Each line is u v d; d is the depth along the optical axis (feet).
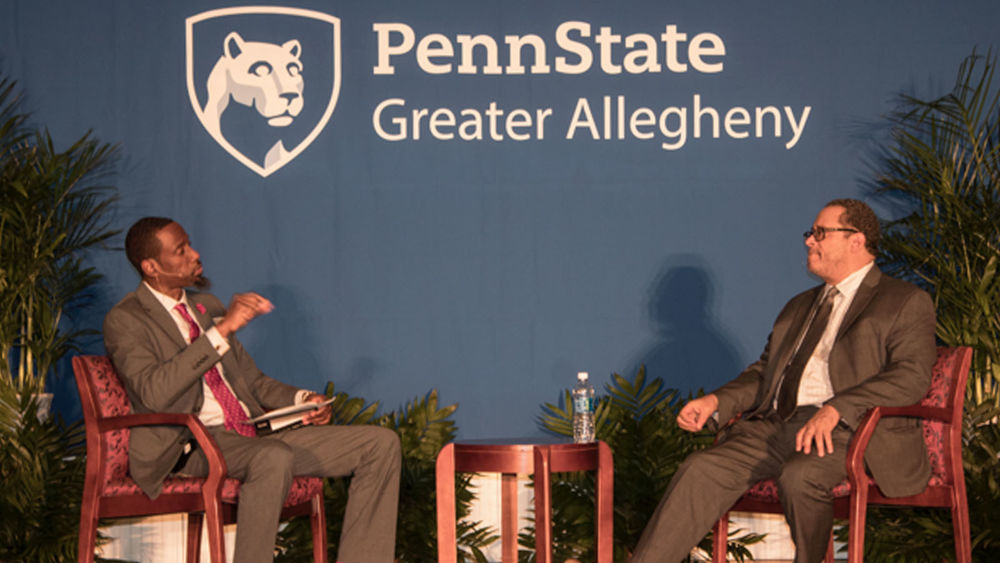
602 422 19.02
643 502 17.92
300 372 19.84
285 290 19.86
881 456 13.57
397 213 19.92
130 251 14.87
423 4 20.01
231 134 19.86
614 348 19.90
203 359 13.87
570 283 19.94
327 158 19.92
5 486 16.81
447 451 14.57
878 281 14.76
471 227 19.94
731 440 15.06
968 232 18.24
